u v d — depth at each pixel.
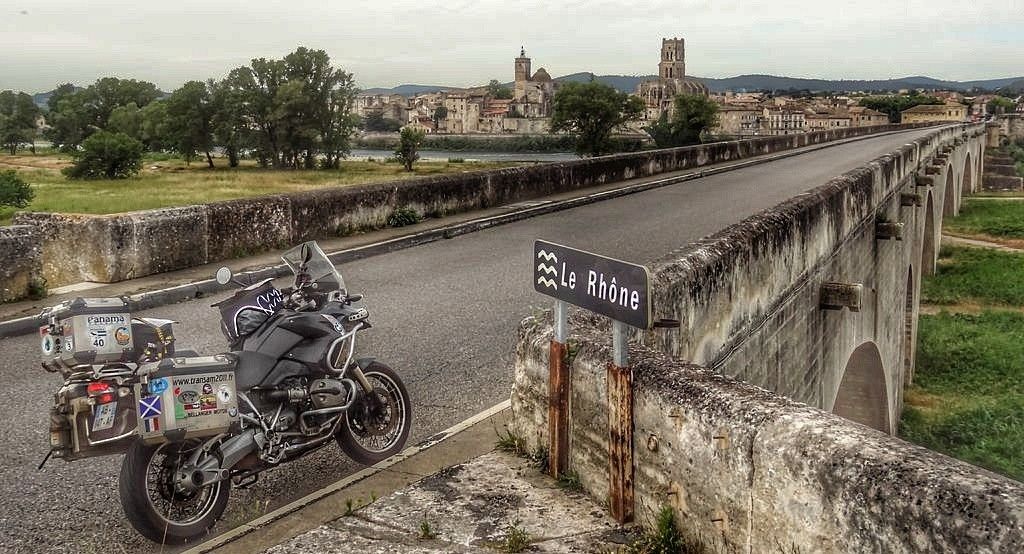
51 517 4.55
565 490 4.22
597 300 3.85
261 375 4.52
